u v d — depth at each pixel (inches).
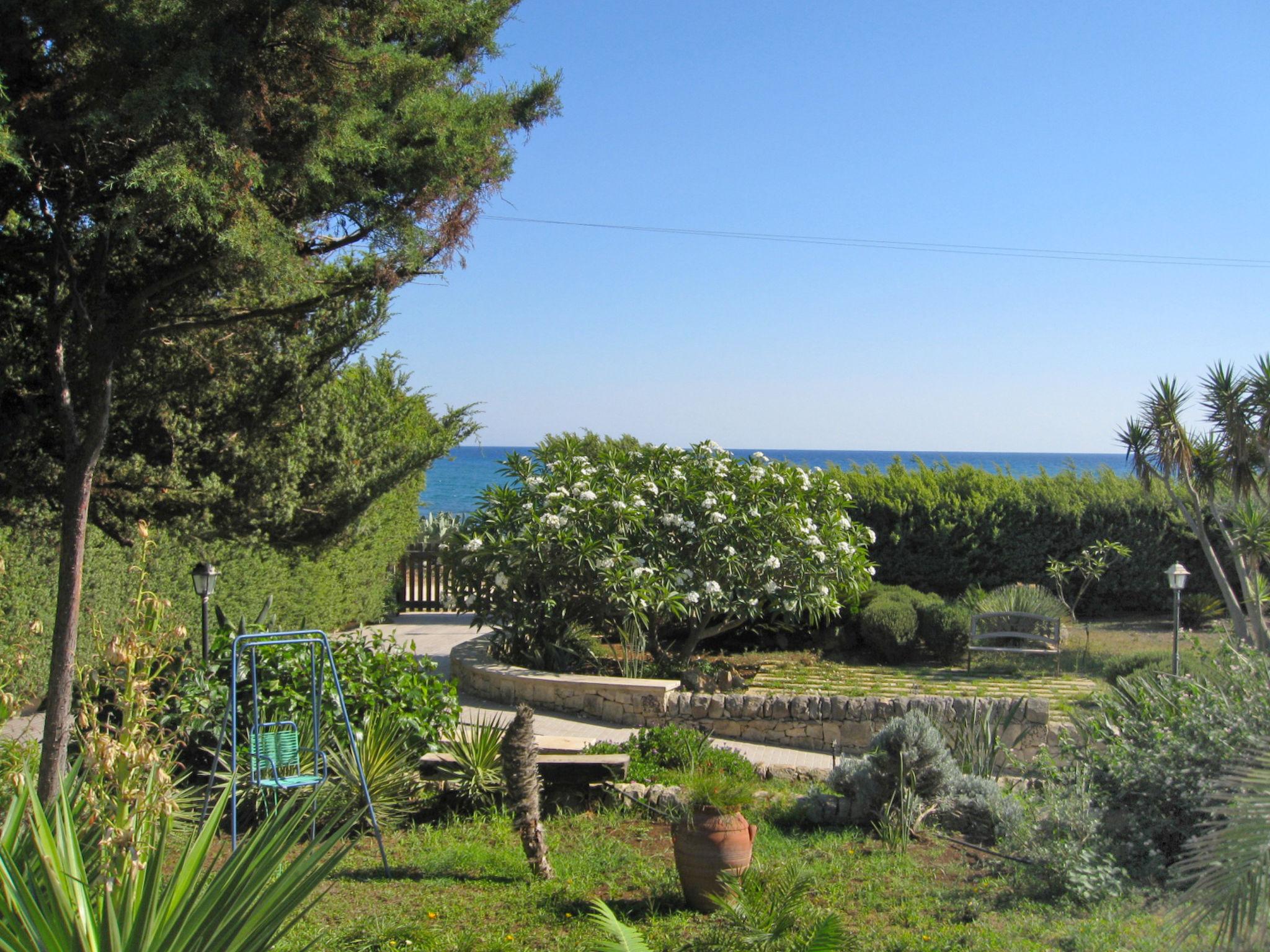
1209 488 501.7
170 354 282.4
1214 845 128.0
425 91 216.5
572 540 423.8
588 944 173.8
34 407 256.5
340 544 367.9
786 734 366.3
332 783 249.9
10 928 100.5
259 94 191.9
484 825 253.6
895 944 177.3
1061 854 208.8
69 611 199.5
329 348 319.9
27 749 206.2
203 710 256.1
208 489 296.4
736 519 450.3
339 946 173.5
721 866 195.6
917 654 509.7
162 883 122.6
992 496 642.8
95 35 195.0
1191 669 355.6
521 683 408.5
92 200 207.0
